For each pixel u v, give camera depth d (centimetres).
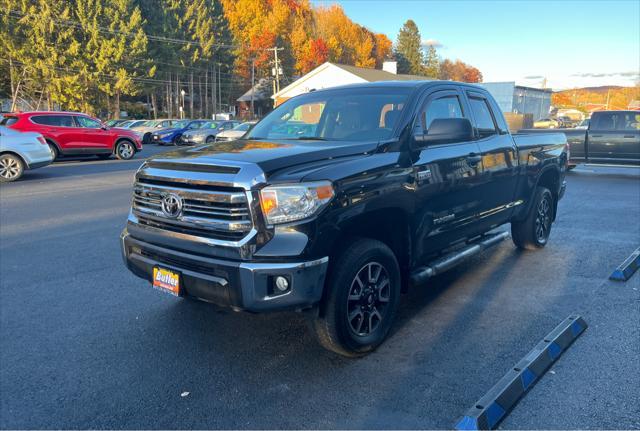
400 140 386
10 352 373
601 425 277
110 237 713
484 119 512
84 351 375
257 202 301
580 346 372
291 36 7906
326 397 310
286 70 7762
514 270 562
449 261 446
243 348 379
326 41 8344
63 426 284
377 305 369
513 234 631
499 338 389
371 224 360
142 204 369
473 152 461
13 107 4938
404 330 406
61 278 538
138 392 319
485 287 507
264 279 301
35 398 312
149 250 357
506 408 289
